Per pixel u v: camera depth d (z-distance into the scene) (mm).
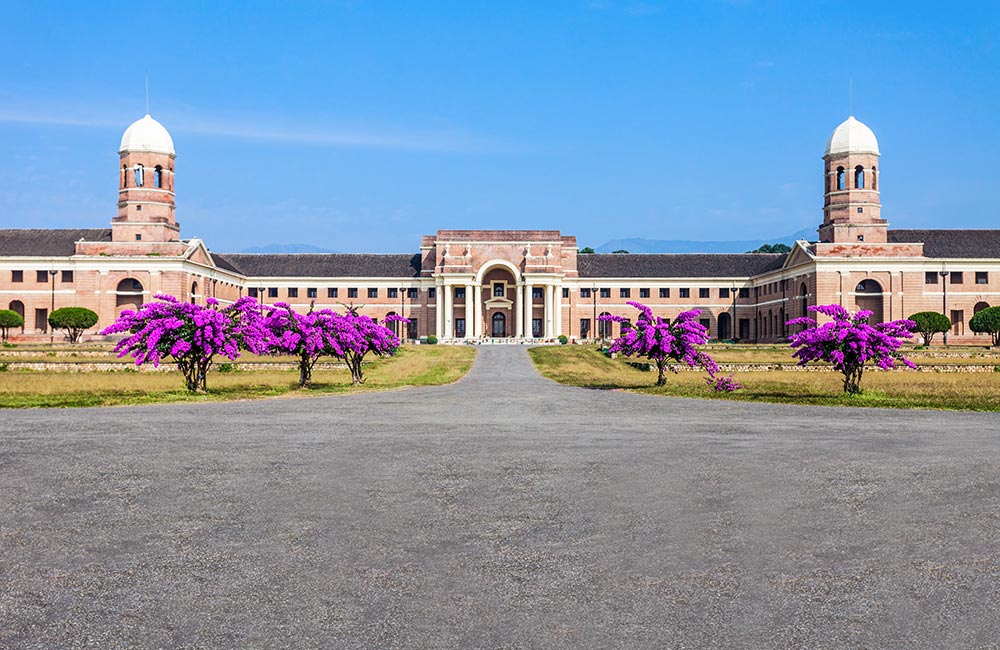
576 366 59969
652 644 7945
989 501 13734
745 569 10164
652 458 18000
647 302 110812
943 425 24438
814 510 13094
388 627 8336
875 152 91750
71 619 8531
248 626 8359
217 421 25125
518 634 8172
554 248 107688
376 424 24625
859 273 90125
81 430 22578
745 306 111188
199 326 36719
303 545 11086
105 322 90375
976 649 7867
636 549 10961
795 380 47438
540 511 12984
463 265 106062
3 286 91250
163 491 14383
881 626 8406
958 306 91625
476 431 22906
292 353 42719
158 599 9094
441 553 10742
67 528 11922
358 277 110062
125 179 91688
